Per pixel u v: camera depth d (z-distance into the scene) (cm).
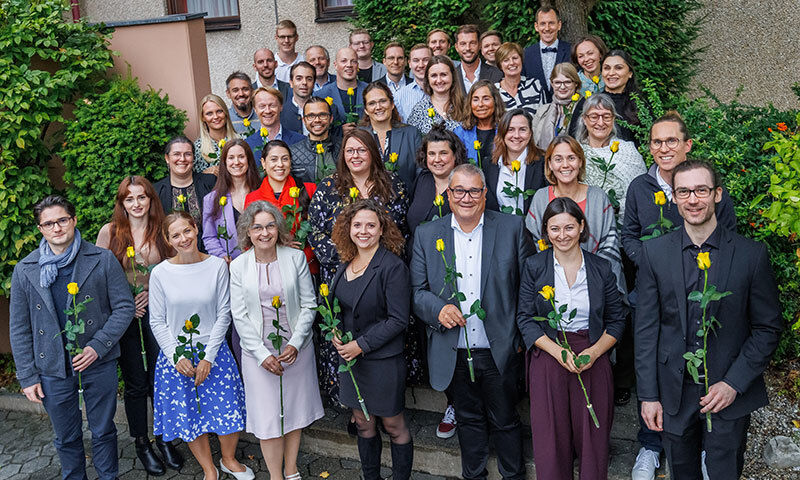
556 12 548
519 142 405
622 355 405
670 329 308
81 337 377
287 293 382
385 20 702
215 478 408
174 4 902
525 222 386
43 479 442
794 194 279
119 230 419
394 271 359
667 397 311
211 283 391
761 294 294
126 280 394
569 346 334
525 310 347
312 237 410
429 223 374
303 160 459
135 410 425
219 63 910
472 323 359
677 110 501
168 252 424
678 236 307
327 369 406
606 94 432
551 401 338
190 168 456
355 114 507
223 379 395
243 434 463
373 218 356
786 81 786
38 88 511
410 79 605
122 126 507
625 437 396
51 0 544
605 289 340
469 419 370
